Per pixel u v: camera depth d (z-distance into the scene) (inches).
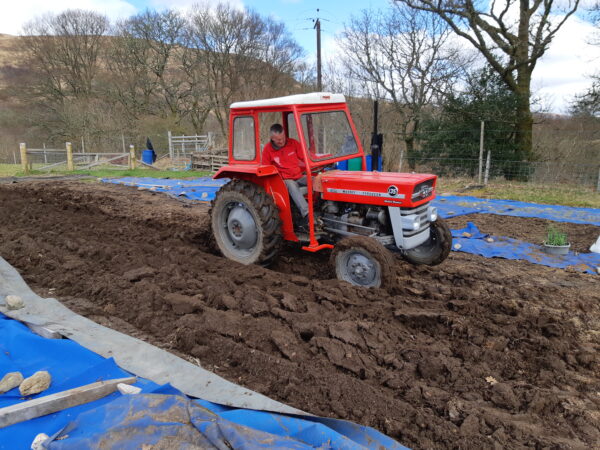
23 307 155.5
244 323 148.4
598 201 385.1
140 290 170.7
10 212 319.9
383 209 183.3
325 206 200.7
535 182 500.4
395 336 146.2
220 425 88.0
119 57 1195.9
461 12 570.9
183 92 1200.2
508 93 588.4
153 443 85.0
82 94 1254.3
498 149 586.9
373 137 269.7
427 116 658.2
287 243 241.9
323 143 206.4
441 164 626.2
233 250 219.9
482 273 212.8
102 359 123.5
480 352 137.8
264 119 204.5
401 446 94.9
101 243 234.7
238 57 1185.4
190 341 138.2
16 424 96.0
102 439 85.4
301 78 1117.1
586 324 161.5
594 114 585.3
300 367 125.3
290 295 166.9
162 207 371.9
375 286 176.2
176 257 209.9
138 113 1210.0
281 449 84.0
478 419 106.6
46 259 206.8
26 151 657.0
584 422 107.3
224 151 728.3
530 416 109.7
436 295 179.2
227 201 214.8
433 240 211.6
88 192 435.8
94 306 165.2
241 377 124.3
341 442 92.1
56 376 116.2
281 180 198.1
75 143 1172.5
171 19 1156.5
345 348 135.4
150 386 108.6
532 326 154.2
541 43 549.6
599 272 215.5
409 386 120.3
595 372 131.3
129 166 732.7
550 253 246.8
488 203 378.9
